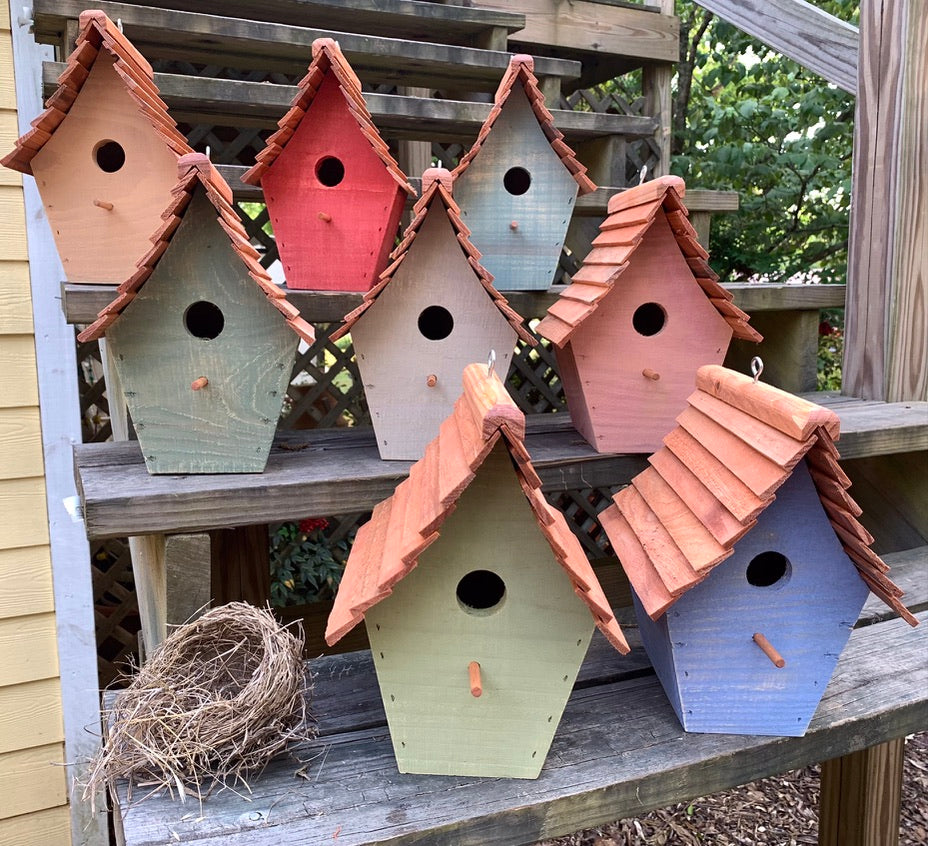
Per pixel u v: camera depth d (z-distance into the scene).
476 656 0.95
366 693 1.22
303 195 1.50
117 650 2.62
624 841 2.34
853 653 1.34
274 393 1.19
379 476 1.20
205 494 1.10
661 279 1.32
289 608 2.10
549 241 1.61
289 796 0.96
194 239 1.13
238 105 1.77
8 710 2.02
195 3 1.97
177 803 0.95
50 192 1.42
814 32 2.10
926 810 2.42
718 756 1.04
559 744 1.07
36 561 2.01
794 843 2.33
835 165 3.54
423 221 1.22
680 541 1.01
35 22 1.67
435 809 0.93
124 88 1.37
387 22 2.14
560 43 2.71
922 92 1.85
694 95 4.45
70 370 1.98
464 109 1.91
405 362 1.28
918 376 1.96
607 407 1.36
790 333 2.11
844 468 2.06
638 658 1.31
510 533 0.91
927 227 1.91
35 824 2.08
